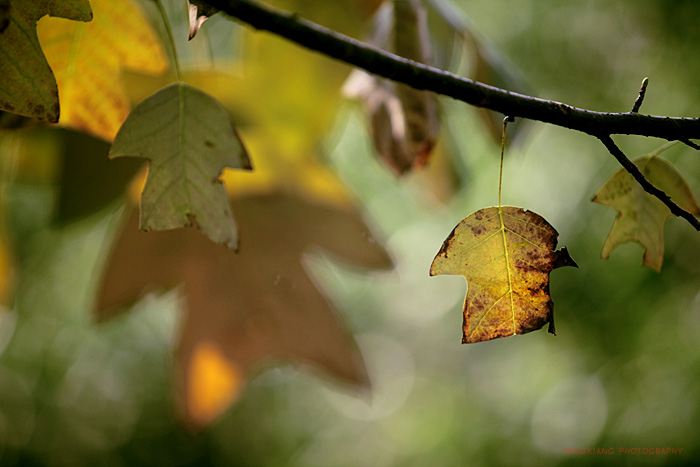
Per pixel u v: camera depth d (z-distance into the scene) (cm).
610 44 263
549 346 301
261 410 433
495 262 100
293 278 131
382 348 441
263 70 125
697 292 244
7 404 342
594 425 277
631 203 105
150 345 378
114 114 108
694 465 233
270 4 126
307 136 128
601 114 99
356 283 410
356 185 286
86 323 327
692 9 240
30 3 97
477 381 375
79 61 106
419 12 116
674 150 237
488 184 273
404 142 120
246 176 130
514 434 328
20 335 317
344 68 125
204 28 124
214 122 99
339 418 457
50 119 98
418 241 310
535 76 272
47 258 276
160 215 99
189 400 130
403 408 429
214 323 130
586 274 261
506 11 277
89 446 369
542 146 272
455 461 357
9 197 213
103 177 124
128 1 105
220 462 404
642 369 258
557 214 269
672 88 245
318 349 131
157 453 387
